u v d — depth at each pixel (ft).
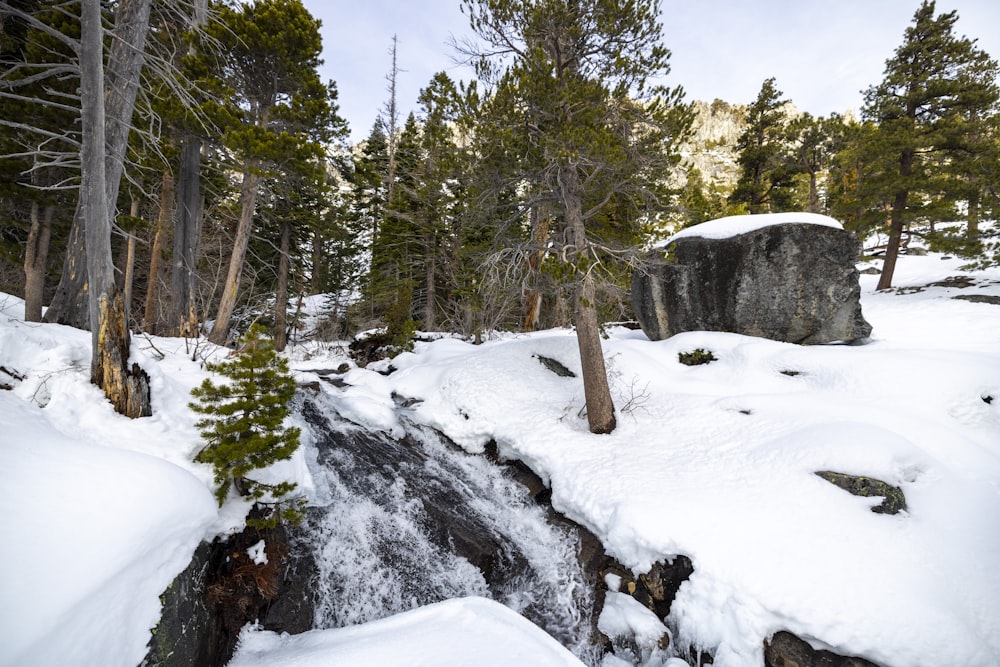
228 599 17.29
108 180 23.24
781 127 86.48
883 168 64.08
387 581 22.44
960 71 60.85
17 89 36.65
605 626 20.81
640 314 51.47
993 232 53.93
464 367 40.93
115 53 24.39
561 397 36.52
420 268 77.77
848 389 30.83
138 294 74.08
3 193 39.50
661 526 21.71
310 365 51.88
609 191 31.68
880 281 65.82
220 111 38.75
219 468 18.15
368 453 32.37
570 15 28.43
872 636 15.99
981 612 16.31
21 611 9.93
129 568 12.96
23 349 21.71
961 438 24.36
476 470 32.81
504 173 30.71
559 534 25.79
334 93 54.49
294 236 77.25
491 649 14.71
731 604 18.22
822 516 20.61
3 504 11.49
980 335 41.39
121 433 19.33
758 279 42.80
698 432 29.78
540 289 35.12
